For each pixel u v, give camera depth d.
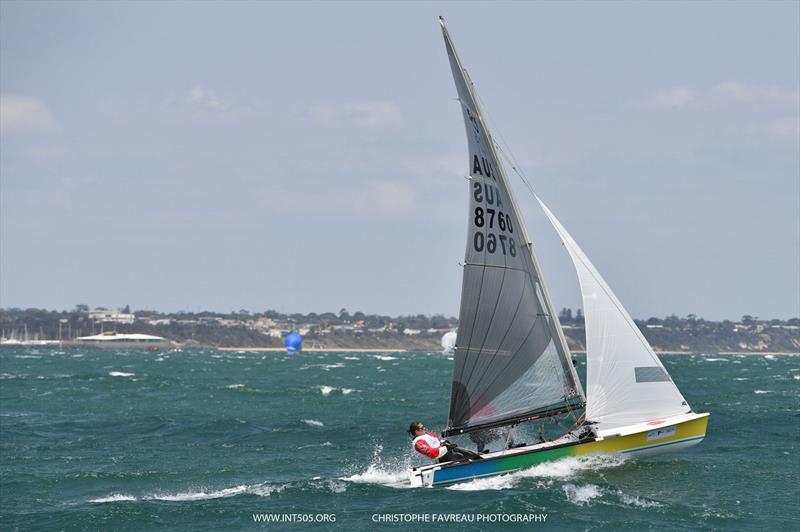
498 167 89.81
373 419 163.12
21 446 127.06
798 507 81.00
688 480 90.44
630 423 91.19
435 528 74.44
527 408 90.56
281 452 119.38
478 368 89.44
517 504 79.94
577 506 79.69
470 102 88.44
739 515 77.94
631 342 91.31
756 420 146.25
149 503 85.06
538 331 90.69
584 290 91.31
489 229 89.12
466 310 88.81
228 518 79.06
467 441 97.25
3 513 82.31
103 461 112.62
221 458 114.50
